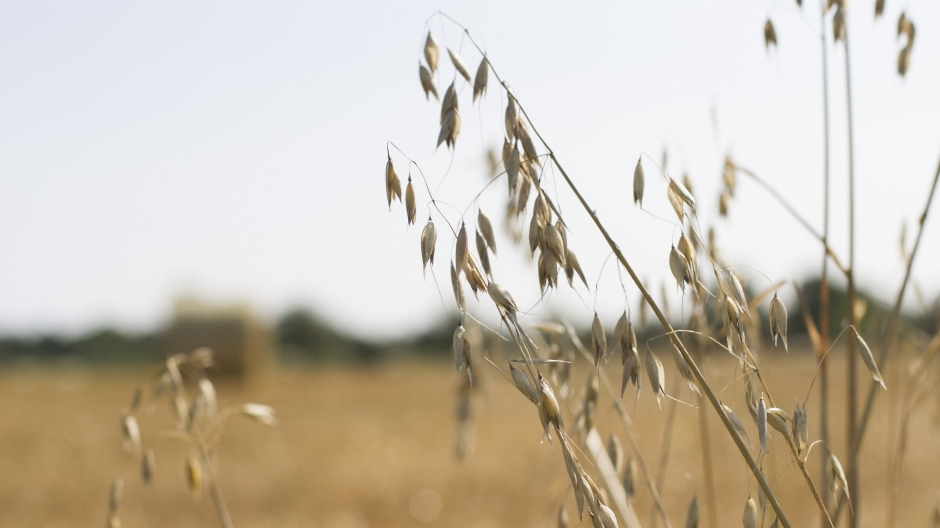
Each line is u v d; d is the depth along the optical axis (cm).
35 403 1677
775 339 142
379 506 630
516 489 658
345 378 2556
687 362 126
